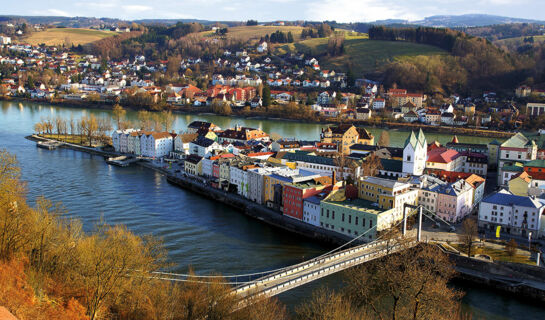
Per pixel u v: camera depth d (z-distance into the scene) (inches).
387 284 5383.9
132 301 4008.4
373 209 7121.1
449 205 7721.5
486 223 7475.4
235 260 6387.8
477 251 6496.1
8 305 3442.4
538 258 6186.0
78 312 3735.2
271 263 6333.7
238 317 4005.9
